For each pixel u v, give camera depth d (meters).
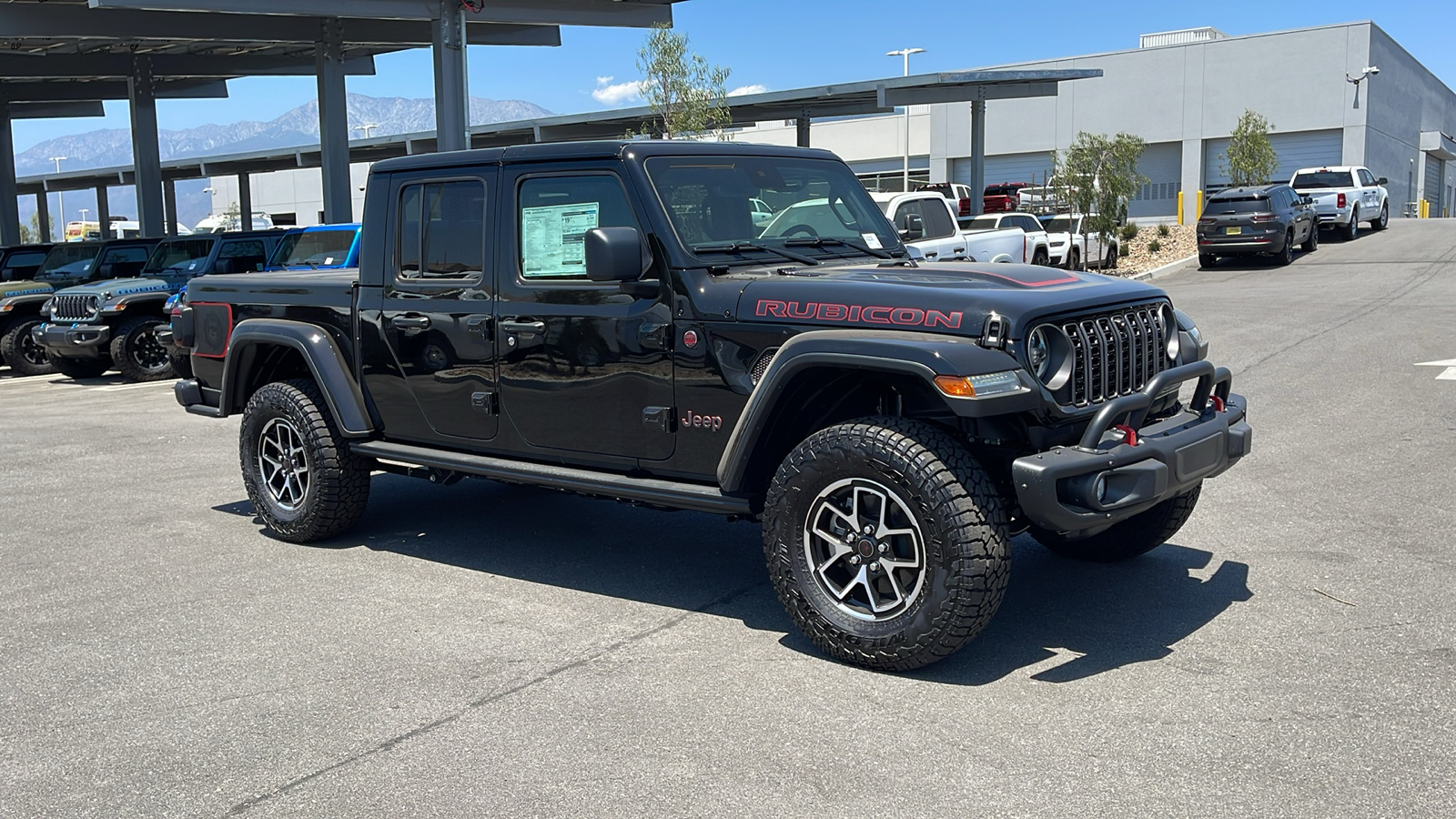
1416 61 50.84
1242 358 11.89
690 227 4.79
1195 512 6.31
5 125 36.28
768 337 4.43
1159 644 4.39
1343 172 30.09
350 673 4.28
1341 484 6.79
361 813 3.24
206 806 3.31
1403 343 12.29
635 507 6.91
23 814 3.29
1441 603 4.73
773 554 4.36
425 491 7.44
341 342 5.93
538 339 5.07
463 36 20.78
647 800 3.27
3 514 7.05
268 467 6.36
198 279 6.77
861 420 4.24
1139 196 47.41
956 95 29.92
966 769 3.41
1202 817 3.09
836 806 3.21
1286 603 4.81
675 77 20.86
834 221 5.38
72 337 15.15
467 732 3.75
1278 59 43.50
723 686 4.09
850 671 4.22
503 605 5.07
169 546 6.19
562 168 4.98
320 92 25.98
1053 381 4.10
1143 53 46.25
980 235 16.64
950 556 3.94
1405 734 3.55
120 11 23.83
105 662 4.45
